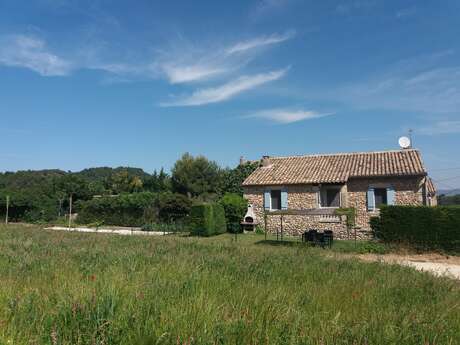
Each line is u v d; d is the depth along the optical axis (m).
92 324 3.36
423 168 23.55
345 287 6.09
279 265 8.61
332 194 25.81
